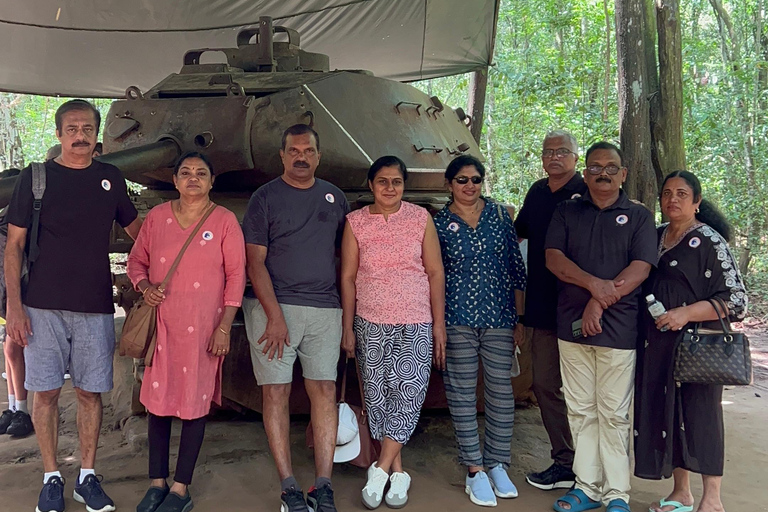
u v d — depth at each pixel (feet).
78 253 11.37
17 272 11.19
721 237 11.32
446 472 14.05
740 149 39.04
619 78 21.72
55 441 11.90
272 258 12.01
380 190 12.12
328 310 12.10
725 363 10.80
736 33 46.55
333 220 12.29
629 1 21.12
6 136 48.62
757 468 14.28
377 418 12.33
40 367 11.43
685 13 52.44
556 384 13.20
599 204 12.02
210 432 15.83
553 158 13.08
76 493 12.05
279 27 19.74
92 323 11.63
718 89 44.62
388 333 12.19
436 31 30.63
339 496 12.71
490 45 30.76
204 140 15.01
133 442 14.90
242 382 15.15
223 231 11.62
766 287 34.22
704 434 11.32
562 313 12.20
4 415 16.15
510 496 12.64
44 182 11.16
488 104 50.11
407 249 12.19
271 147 15.87
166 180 17.16
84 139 11.23
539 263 13.28
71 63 30.45
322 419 12.08
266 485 13.15
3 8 26.68
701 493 12.94
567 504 12.07
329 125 16.56
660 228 12.33
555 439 13.30
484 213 12.97
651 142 22.16
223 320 11.52
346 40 31.40
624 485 11.79
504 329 12.86
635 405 11.90
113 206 11.71
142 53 30.78
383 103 18.60
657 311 11.14
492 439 13.00
